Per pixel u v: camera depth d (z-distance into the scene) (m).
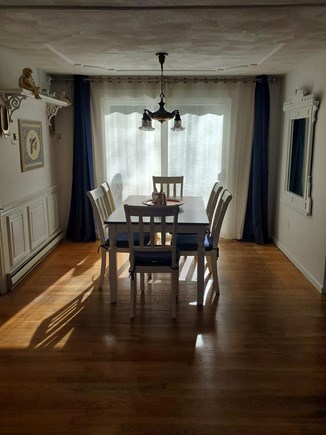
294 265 4.36
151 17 2.50
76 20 2.57
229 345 2.73
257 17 2.51
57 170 5.28
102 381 2.33
